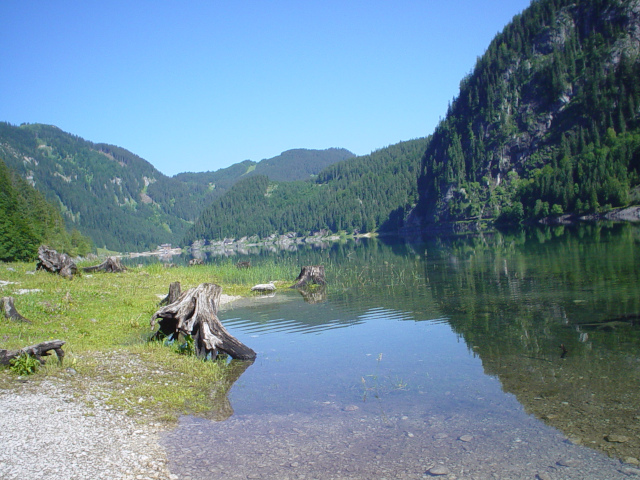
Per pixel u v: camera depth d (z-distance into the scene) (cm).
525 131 19500
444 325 1802
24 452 779
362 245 11569
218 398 1149
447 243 8600
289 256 8562
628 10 19200
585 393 1016
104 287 2709
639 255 3406
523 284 2653
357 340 1673
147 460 805
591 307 1866
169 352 1538
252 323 2144
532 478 706
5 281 2534
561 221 12538
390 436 890
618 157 13162
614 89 17175
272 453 838
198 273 3916
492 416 944
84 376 1208
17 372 1159
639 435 819
